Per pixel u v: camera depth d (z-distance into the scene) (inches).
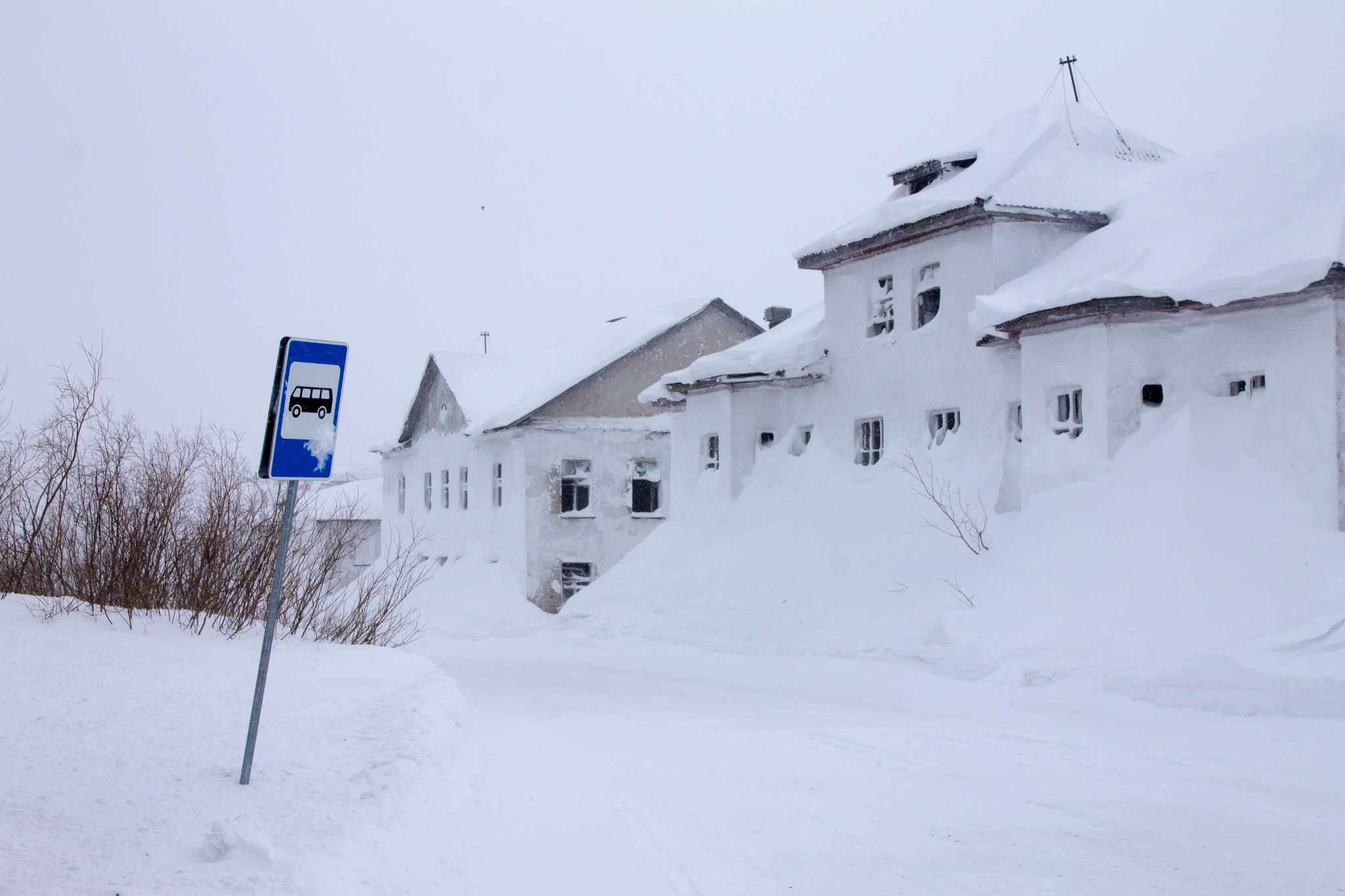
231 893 157.6
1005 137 897.5
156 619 469.7
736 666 690.8
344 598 576.4
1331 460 551.8
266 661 229.1
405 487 1774.1
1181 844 231.5
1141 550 587.2
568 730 405.4
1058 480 677.3
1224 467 593.3
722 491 1014.4
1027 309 680.4
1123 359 645.9
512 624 1221.1
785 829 245.0
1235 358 609.0
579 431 1336.1
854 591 767.1
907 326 860.0
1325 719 406.9
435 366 1606.8
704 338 1401.3
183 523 515.2
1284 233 608.7
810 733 394.0
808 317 1159.0
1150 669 484.7
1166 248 688.4
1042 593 608.4
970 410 789.9
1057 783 297.7
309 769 242.7
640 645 850.8
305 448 234.8
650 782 298.7
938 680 554.9
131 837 181.2
